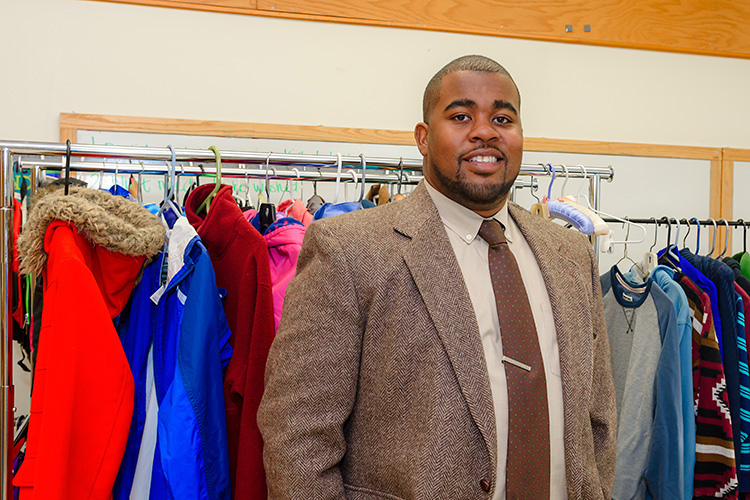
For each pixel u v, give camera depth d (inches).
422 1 97.1
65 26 84.4
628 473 64.0
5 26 82.5
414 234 38.6
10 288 44.4
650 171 106.3
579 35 103.5
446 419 35.3
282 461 35.8
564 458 38.9
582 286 42.9
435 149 39.8
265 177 55.1
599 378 44.1
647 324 65.1
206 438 42.4
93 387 38.8
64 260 39.2
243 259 45.9
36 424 38.7
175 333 44.7
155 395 44.4
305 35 93.3
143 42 87.1
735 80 110.3
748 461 64.1
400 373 36.4
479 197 39.0
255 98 91.2
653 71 107.7
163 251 46.4
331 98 94.2
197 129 88.2
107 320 40.0
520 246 43.0
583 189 104.0
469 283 39.2
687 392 62.5
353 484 37.7
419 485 34.6
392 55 96.7
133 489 43.4
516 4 100.9
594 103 105.1
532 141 101.7
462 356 36.0
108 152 46.8
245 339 44.6
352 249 37.7
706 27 109.0
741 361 64.7
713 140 109.8
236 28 90.6
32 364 50.2
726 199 109.0
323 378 36.4
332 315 36.7
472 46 99.7
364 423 37.6
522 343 37.8
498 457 36.3
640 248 104.9
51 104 83.9
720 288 65.8
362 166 54.3
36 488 36.7
